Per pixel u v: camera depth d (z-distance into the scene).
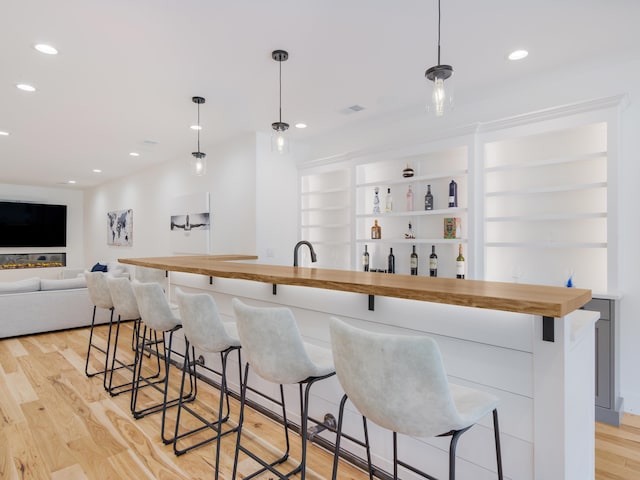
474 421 1.17
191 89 3.22
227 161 5.00
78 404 2.80
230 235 4.95
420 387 1.07
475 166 3.27
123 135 4.68
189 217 5.67
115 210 8.03
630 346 2.70
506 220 3.13
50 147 5.27
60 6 2.03
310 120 4.11
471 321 1.54
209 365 3.20
